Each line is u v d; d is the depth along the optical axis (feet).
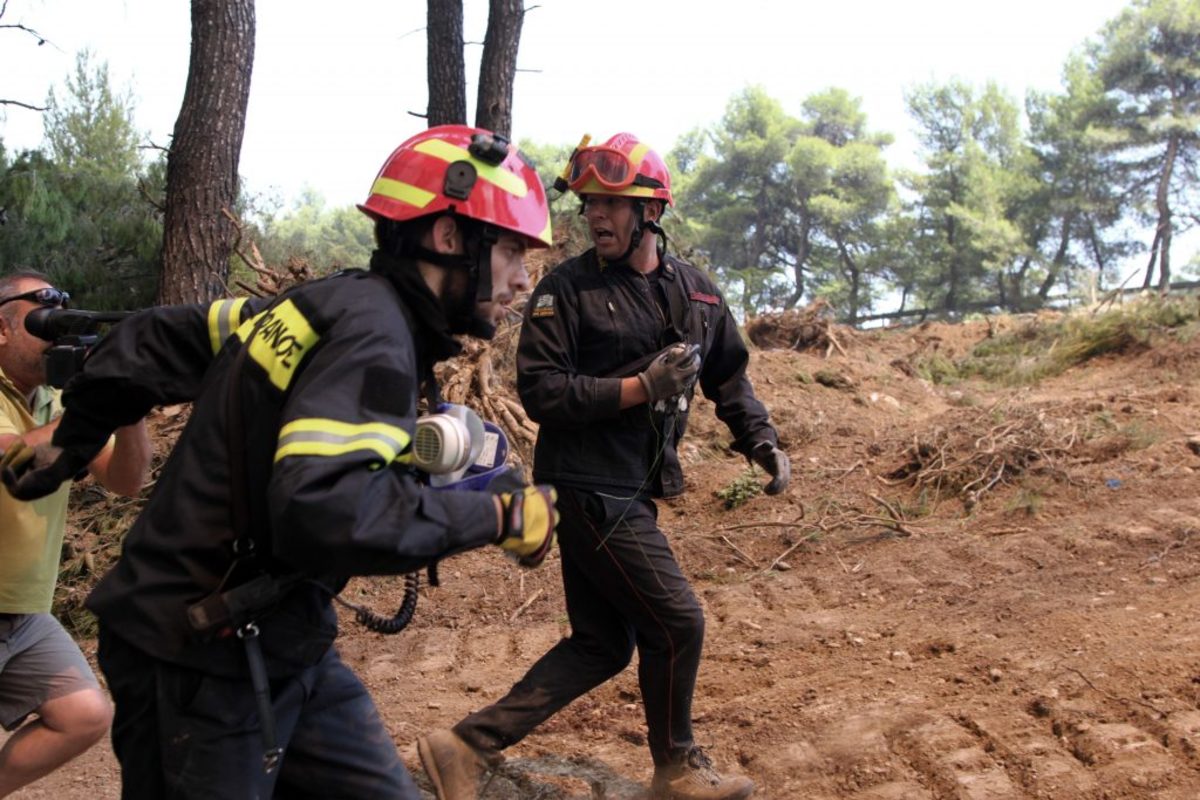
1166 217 184.65
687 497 23.72
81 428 9.04
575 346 12.12
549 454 12.26
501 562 21.45
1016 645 15.87
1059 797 12.31
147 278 34.88
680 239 38.06
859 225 226.99
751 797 13.05
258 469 7.92
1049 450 22.82
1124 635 15.64
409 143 8.51
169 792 8.05
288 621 8.21
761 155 230.48
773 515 22.30
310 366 7.68
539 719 12.42
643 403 12.01
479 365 25.05
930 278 203.10
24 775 11.46
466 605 19.98
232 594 7.83
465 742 12.17
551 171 179.01
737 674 16.31
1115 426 23.99
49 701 11.41
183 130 30.76
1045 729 13.71
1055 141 193.98
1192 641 15.11
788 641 17.15
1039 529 20.12
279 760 8.24
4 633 11.19
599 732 15.12
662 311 12.33
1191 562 17.85
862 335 39.50
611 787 13.53
